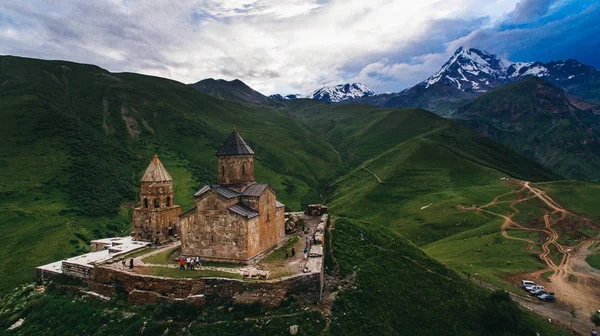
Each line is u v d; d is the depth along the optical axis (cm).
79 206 9725
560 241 7525
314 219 6175
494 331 4147
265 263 3953
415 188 12400
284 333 2959
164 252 4547
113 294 3662
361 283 4009
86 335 3228
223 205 3984
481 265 6712
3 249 7438
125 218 10088
